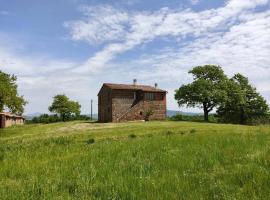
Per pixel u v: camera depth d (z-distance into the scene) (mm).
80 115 122375
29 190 9109
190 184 9234
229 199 7867
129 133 33594
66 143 24000
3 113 85875
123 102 79375
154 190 8750
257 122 98125
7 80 60875
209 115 108688
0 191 9148
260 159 12148
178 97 95562
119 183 9414
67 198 8383
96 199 8336
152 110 82188
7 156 16984
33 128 65688
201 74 96125
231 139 19672
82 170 11609
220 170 10969
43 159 15273
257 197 7805
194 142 19094
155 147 17438
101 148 17938
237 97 96812
